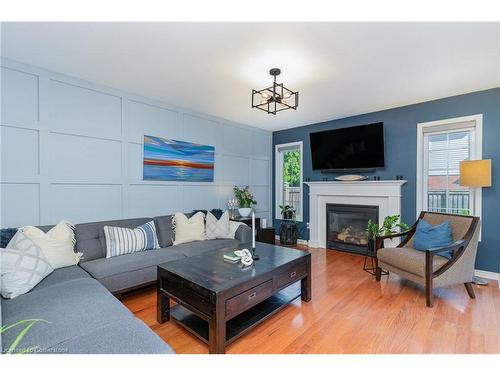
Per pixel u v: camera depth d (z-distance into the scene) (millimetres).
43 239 2186
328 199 4551
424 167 3623
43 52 2246
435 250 2303
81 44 2111
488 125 3092
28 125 2492
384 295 2562
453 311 2207
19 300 1531
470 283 2480
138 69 2576
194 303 1748
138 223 3061
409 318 2096
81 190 2857
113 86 3023
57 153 2682
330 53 2230
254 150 5094
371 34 1949
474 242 2479
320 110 3938
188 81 2863
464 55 2260
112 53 2260
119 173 3158
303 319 2096
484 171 2824
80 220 2846
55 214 2674
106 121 3037
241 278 1815
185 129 3869
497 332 1875
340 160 4332
